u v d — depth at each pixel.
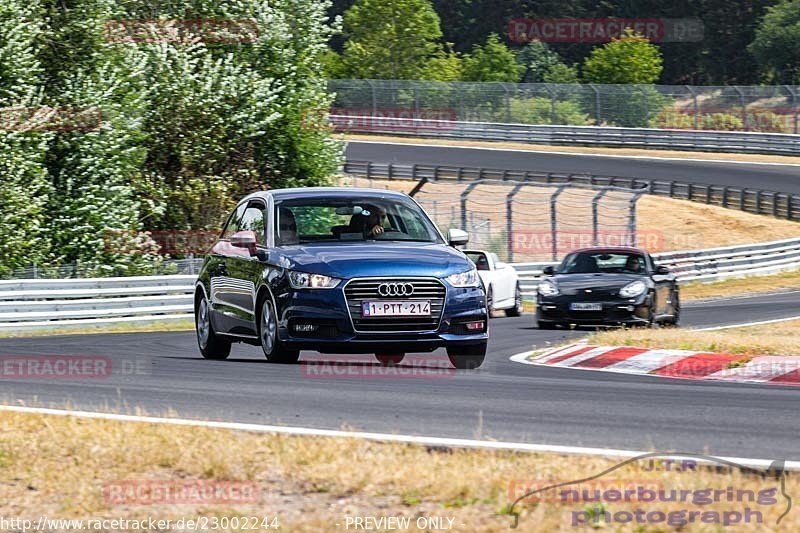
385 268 37.12
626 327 64.38
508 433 25.97
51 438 25.47
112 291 77.19
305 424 27.20
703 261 120.62
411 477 21.02
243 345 51.97
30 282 73.12
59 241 96.25
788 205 161.12
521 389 34.22
